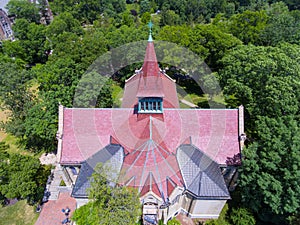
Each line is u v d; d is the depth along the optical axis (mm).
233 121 37719
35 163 36625
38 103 51562
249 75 44688
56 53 73000
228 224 35625
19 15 112312
